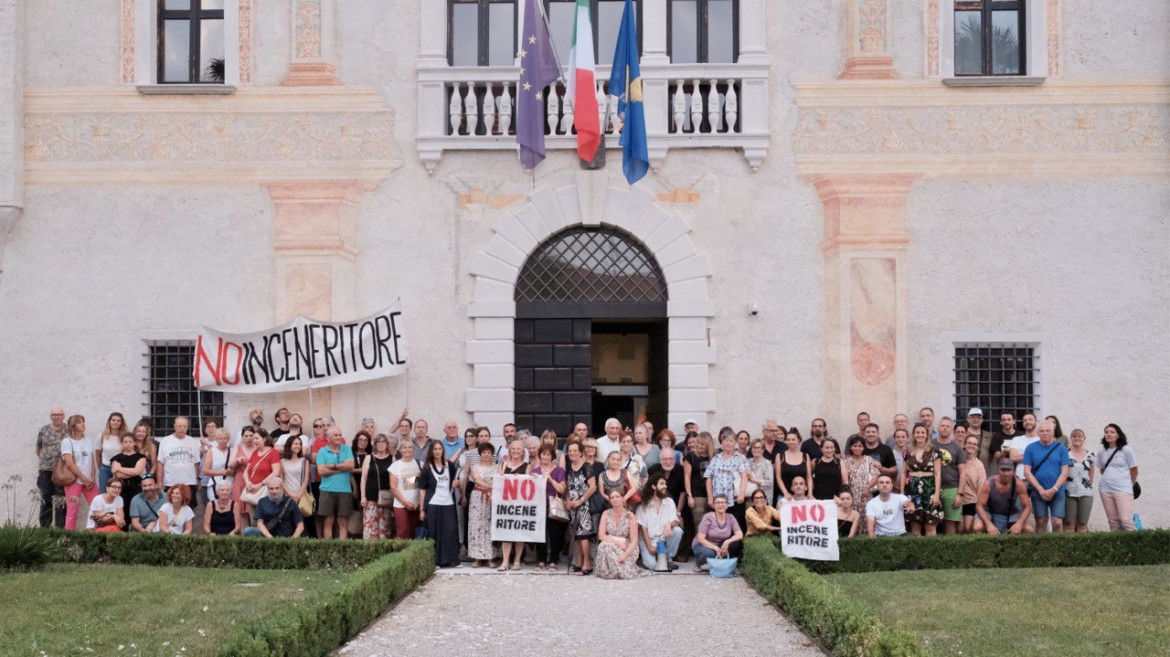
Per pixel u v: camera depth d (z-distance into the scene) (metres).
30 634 10.23
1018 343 17.81
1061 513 15.95
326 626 10.51
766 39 18.09
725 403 17.83
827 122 17.98
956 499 15.81
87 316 17.97
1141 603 11.87
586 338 18.12
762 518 15.16
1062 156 17.84
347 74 18.19
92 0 18.23
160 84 18.06
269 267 18.00
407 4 18.22
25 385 17.91
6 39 18.00
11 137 17.92
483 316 17.92
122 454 16.25
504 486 15.05
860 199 17.84
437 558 15.33
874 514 15.22
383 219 18.08
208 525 15.97
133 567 14.12
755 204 18.00
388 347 17.73
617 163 18.05
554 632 11.46
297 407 17.80
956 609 11.65
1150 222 17.80
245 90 18.12
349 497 16.16
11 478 17.72
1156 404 17.61
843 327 17.70
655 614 12.33
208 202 18.06
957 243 17.83
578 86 17.31
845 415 17.61
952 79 17.81
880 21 18.02
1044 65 17.89
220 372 17.61
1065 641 10.30
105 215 18.06
